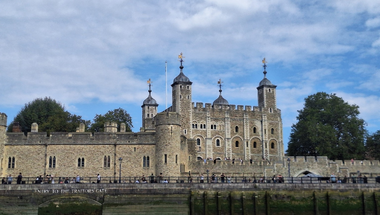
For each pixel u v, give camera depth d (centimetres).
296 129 8512
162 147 6050
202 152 9162
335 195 5056
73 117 9200
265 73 10269
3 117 6084
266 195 4962
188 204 4878
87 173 6094
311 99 8938
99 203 4809
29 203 4741
